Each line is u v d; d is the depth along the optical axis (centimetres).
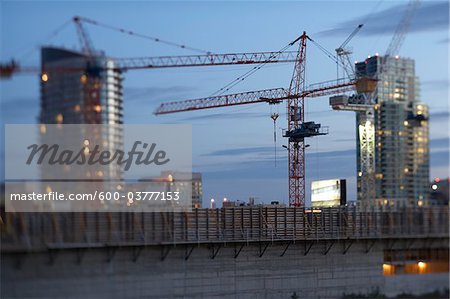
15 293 9431
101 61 12962
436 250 14025
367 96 16525
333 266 12762
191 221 11994
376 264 13212
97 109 12756
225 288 11606
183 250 11238
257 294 11919
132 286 10625
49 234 10094
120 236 10731
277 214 13088
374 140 16212
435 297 13750
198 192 16012
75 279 10025
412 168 15800
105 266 10381
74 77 12556
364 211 13888
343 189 16375
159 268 10969
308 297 12431
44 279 9719
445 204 15438
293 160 19888
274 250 12175
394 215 14025
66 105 12344
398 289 13388
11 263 9438
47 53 12256
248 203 16762
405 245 13625
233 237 12056
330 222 13550
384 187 15850
